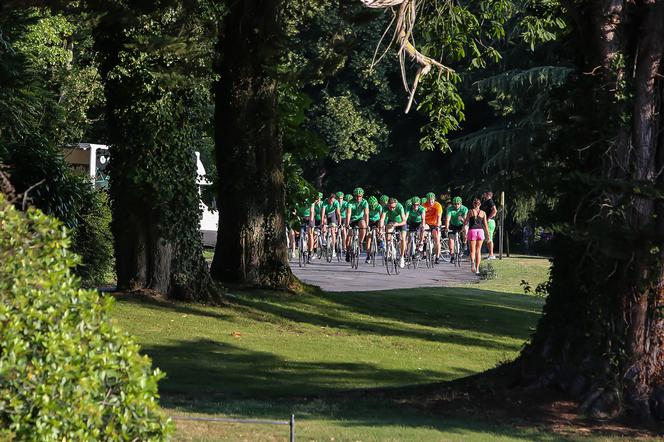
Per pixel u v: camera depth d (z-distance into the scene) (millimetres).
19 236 11156
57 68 75125
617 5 23578
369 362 33562
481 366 34250
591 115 23719
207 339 35562
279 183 46094
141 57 39562
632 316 23422
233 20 44406
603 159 23812
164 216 41312
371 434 19266
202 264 42188
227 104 45156
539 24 45281
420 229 70688
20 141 44562
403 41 25922
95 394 11023
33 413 10531
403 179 126125
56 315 11023
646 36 23484
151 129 40500
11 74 45594
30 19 45562
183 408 22672
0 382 10391
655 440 20938
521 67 106125
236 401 25016
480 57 45500
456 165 115750
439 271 69000
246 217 45438
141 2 38594
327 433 19172
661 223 23375
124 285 41781
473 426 21656
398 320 43250
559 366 24172
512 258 89062
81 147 75875
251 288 45125
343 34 43188
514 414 23203
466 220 72188
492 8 47156
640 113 23609
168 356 32312
